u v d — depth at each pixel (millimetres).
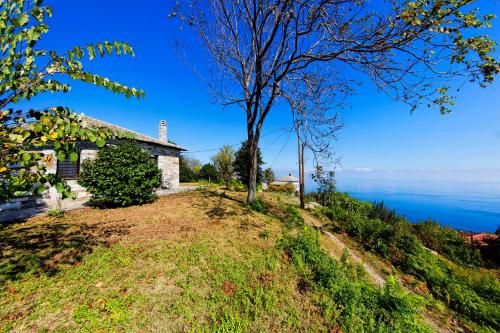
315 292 5461
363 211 19125
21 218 8359
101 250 5746
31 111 2287
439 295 8375
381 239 11594
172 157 19312
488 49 4742
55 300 3934
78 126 2254
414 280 9219
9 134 2018
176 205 11023
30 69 2334
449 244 15703
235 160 32688
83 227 7395
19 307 3711
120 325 3656
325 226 13672
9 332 3285
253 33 10656
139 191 10391
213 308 4355
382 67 6965
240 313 4387
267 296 4852
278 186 34656
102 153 10000
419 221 19203
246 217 9945
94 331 3477
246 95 12586
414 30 5598
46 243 6020
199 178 32031
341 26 7242
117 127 16594
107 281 4574
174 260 5566
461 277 9945
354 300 5242
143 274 4902
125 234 6906
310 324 4531
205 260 5773
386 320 5180
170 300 4320
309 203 19594
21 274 4504
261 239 7688
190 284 4785
